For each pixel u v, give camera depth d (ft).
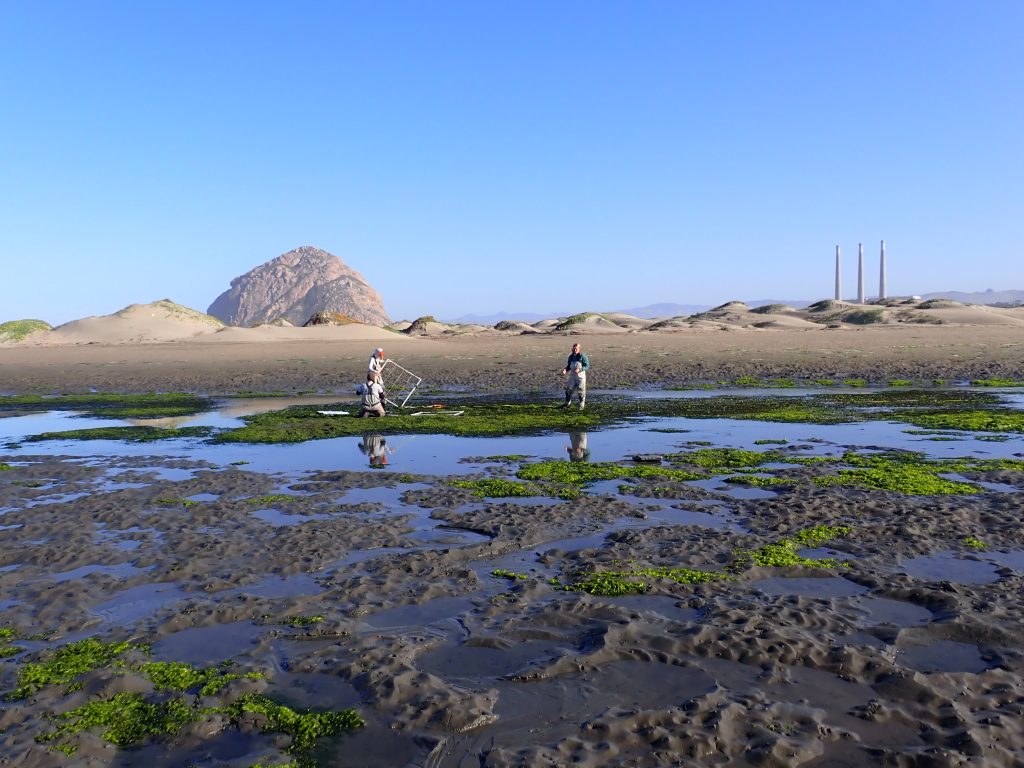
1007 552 29.01
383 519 36.06
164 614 24.53
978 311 476.13
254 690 19.34
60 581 28.09
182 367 172.45
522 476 45.83
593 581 26.61
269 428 69.92
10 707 18.69
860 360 141.90
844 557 28.81
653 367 139.44
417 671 20.01
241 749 16.88
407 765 16.03
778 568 27.55
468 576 27.66
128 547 32.17
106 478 47.67
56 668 20.80
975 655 20.56
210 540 32.73
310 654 21.40
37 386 136.15
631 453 53.78
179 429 71.82
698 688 18.99
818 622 22.63
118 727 17.85
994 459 47.60
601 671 20.04
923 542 30.25
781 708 17.80
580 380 81.00
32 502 41.45
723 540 31.04
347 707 18.47
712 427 66.28
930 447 52.95
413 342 304.30
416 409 85.10
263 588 26.99
